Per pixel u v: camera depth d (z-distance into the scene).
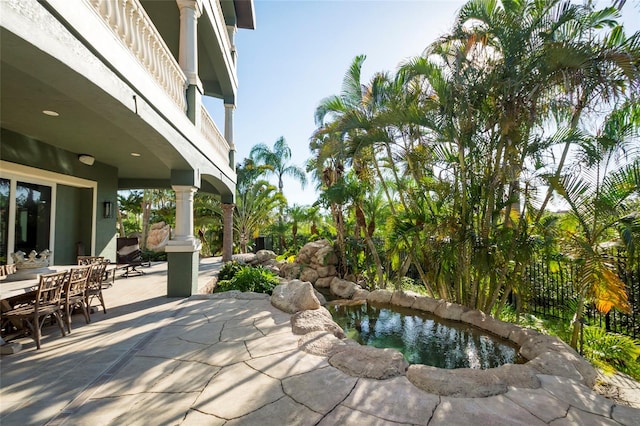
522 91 5.35
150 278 9.13
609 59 4.63
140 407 2.61
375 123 7.16
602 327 5.41
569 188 4.96
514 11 5.57
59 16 2.67
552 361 3.61
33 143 6.45
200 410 2.57
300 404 2.67
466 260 6.21
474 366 4.34
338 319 6.64
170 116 5.24
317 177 14.62
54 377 3.12
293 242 18.95
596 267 4.36
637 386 3.34
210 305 6.02
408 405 2.68
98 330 4.56
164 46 5.13
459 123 6.05
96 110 3.95
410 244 7.50
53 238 7.39
